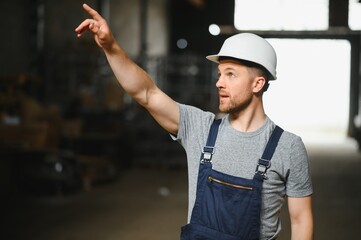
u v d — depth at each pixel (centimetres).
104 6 1250
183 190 830
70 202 700
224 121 182
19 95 816
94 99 1069
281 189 175
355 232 562
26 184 729
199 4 1950
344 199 769
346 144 1814
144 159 1087
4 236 513
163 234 538
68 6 1110
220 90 178
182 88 1154
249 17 2170
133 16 1452
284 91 3406
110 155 980
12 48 923
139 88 179
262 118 179
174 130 188
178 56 1147
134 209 667
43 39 1011
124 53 175
